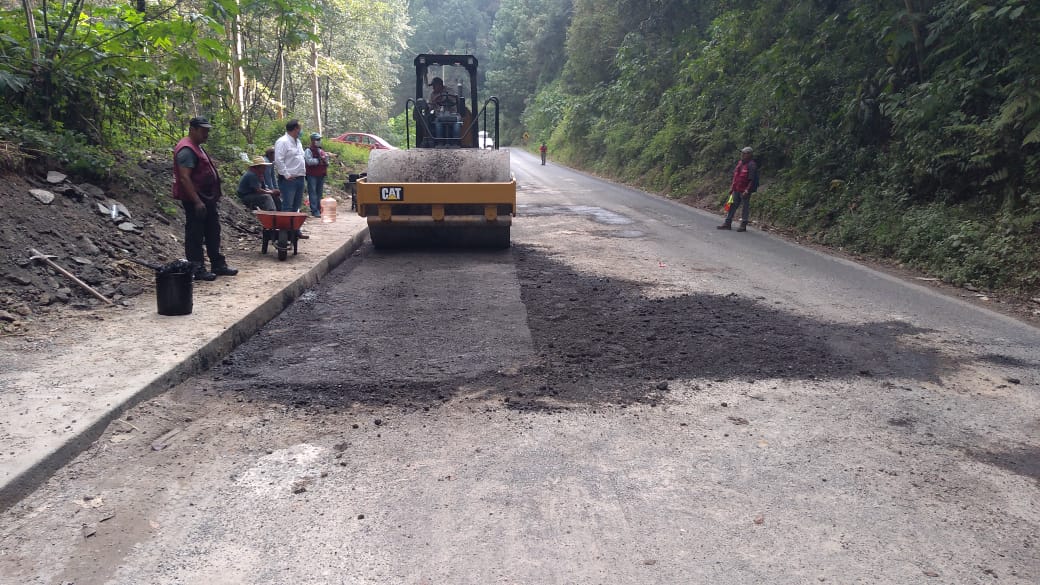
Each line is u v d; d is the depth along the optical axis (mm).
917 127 11492
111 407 4031
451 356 5488
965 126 10148
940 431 4137
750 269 9461
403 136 50281
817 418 4301
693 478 3520
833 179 13883
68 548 2883
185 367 4863
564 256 10258
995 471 3631
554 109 55625
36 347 5059
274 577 2707
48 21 9680
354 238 10883
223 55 10078
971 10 10641
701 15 29141
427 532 3020
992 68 10648
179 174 7117
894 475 3572
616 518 3141
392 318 6699
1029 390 4859
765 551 2889
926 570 2768
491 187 9766
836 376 5082
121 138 10172
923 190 11266
